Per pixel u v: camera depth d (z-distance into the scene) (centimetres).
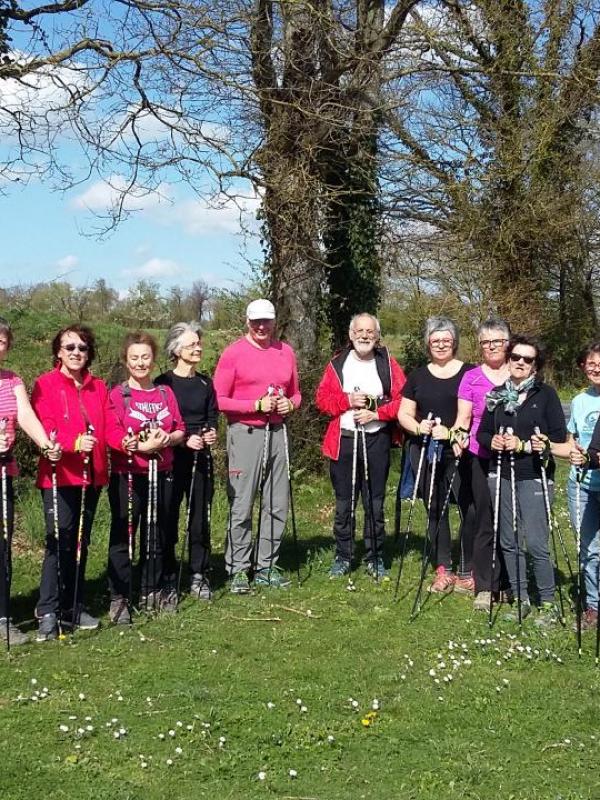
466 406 624
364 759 396
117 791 363
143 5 905
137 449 569
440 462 656
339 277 1220
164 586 609
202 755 396
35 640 534
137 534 617
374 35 1134
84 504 551
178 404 623
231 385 644
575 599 621
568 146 1605
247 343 650
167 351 641
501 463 578
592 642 541
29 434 522
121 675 484
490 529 616
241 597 633
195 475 631
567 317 2050
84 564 567
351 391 671
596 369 551
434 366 661
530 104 1455
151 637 546
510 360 573
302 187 1042
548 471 583
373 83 1136
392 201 1407
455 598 638
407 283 1497
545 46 1439
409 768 388
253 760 392
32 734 412
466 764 390
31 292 1352
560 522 881
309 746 405
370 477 680
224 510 895
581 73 1328
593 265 1941
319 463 1065
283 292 1102
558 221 1588
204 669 494
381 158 1246
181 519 846
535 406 571
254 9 955
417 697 461
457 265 1525
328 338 1210
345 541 693
